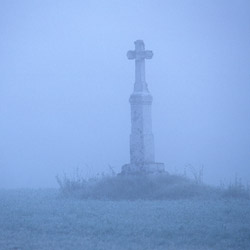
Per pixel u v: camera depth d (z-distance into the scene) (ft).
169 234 64.23
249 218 75.82
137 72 124.67
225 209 84.23
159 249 56.44
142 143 120.37
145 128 121.08
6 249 57.26
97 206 92.32
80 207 91.40
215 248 56.95
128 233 65.46
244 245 58.13
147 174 116.47
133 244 59.31
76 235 66.08
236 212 81.35
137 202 98.22
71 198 110.93
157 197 105.81
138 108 121.49
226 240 61.16
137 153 120.67
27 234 67.05
